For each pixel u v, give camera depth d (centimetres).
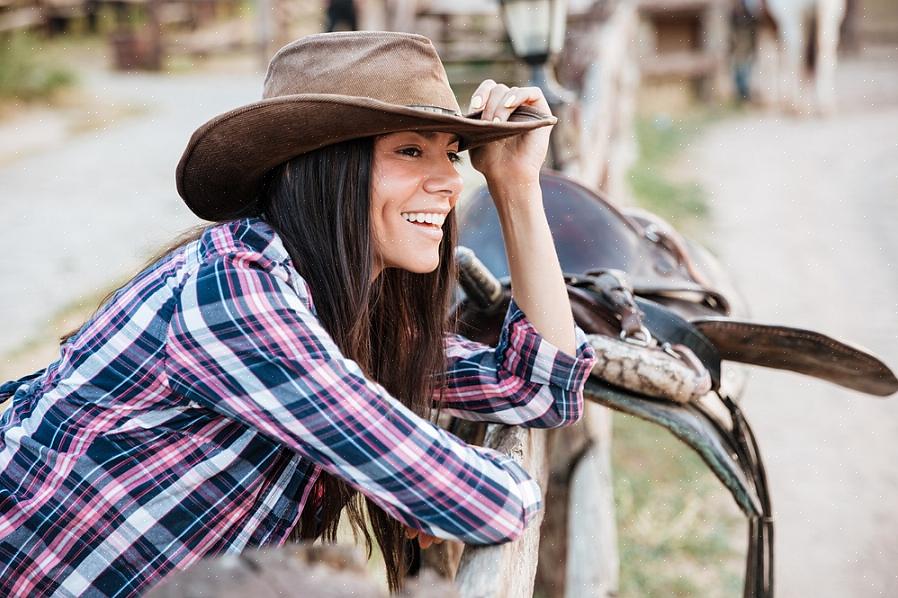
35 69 1072
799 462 398
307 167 132
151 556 131
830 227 696
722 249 657
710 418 181
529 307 159
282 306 123
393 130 127
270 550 88
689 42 1188
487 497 124
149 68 1293
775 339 192
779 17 1080
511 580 125
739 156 920
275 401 121
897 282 584
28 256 562
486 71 848
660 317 183
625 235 217
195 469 130
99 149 840
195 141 130
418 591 94
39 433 132
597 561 276
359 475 122
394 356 157
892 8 1772
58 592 130
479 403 161
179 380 125
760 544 185
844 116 1083
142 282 134
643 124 1059
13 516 130
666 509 374
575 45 753
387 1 930
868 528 351
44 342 449
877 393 205
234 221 135
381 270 146
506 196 159
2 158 809
